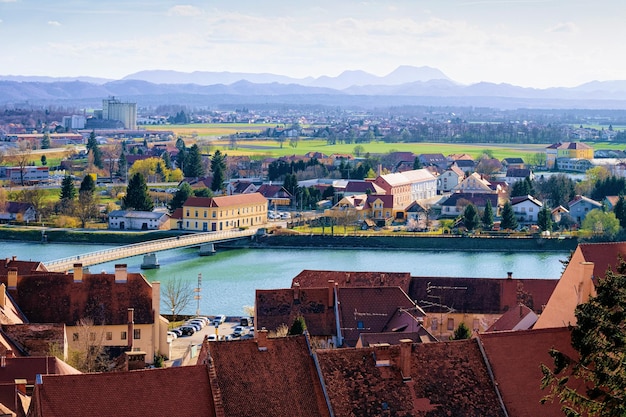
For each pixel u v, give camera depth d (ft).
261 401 367.25
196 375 344.28
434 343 389.60
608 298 328.49
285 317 600.39
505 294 651.66
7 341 502.38
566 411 303.68
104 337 601.62
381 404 372.99
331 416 369.30
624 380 291.17
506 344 388.37
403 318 570.87
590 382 364.17
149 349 610.65
